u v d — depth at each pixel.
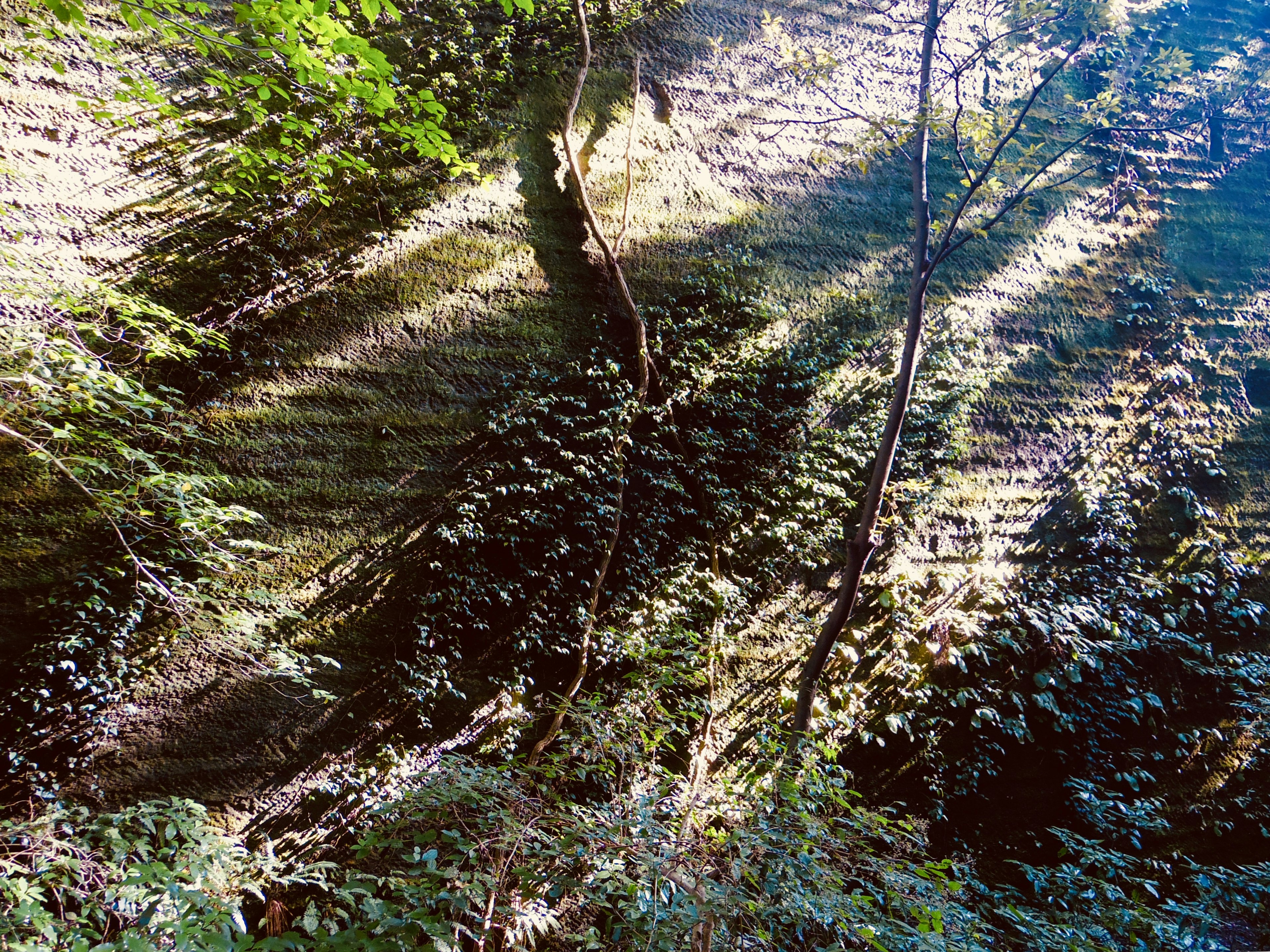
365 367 6.66
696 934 2.96
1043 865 7.17
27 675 5.16
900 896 3.68
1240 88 10.96
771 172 8.69
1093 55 10.49
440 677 6.18
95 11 6.18
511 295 7.29
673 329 7.71
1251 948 6.32
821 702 7.14
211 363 6.13
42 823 3.91
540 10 7.98
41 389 4.54
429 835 2.97
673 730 5.53
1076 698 7.76
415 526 6.49
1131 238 10.02
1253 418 9.45
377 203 6.89
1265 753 8.05
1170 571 8.65
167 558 5.68
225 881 3.43
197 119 6.38
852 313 8.52
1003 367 8.91
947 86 9.63
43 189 5.77
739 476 7.63
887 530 7.95
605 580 6.88
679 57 8.57
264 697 5.76
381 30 7.25
